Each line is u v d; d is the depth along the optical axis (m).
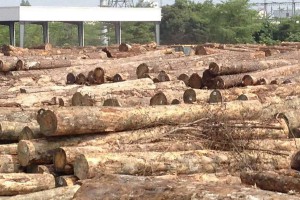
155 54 85.94
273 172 28.80
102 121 35.06
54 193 29.20
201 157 33.91
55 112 33.62
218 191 21.92
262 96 48.75
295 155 32.09
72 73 65.94
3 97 53.06
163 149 34.78
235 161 34.75
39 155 33.69
